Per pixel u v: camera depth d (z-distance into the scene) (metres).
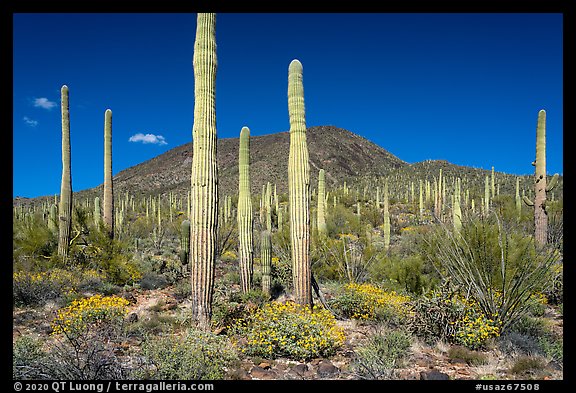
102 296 11.46
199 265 7.45
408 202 46.25
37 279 10.65
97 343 5.29
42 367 4.93
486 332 6.89
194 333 6.18
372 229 30.36
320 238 15.35
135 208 50.72
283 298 11.48
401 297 9.43
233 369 5.77
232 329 7.52
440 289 7.98
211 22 7.88
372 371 5.54
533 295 8.26
